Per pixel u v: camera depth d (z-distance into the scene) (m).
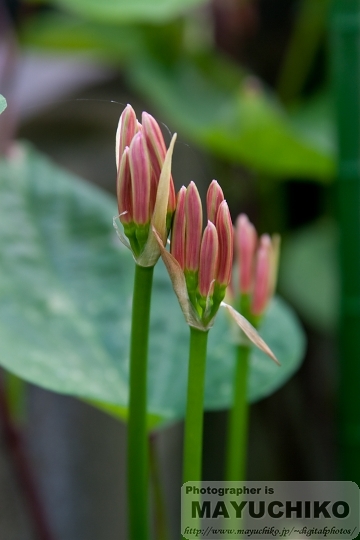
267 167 1.57
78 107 1.85
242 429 0.88
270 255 0.86
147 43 1.79
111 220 0.96
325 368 1.83
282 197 1.80
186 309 0.77
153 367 0.91
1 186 0.95
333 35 0.99
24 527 1.25
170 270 0.77
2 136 1.29
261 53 2.00
